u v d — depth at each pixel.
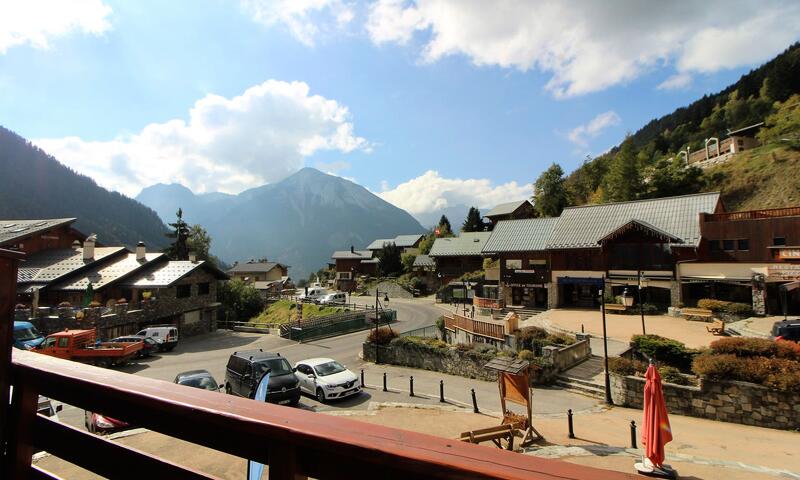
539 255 40.34
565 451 11.14
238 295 55.78
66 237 41.38
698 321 28.25
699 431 13.20
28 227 39.09
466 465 0.92
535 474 0.89
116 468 1.65
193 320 40.03
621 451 11.07
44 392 1.88
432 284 70.06
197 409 1.40
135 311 32.81
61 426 1.84
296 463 1.23
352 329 39.56
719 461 10.14
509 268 42.09
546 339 21.86
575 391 18.22
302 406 16.70
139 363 27.09
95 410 1.75
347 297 68.38
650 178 56.22
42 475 1.84
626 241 34.91
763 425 13.62
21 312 28.30
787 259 27.72
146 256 40.19
